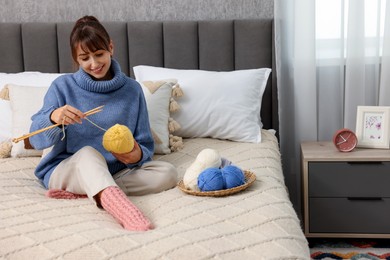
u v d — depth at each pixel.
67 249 1.31
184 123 2.49
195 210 1.59
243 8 2.82
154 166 1.92
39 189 1.92
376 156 2.28
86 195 1.85
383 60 2.61
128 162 1.91
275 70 2.73
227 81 2.54
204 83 2.53
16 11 2.90
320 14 2.67
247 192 1.76
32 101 2.38
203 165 1.84
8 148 2.31
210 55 2.76
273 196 1.71
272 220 1.50
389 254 2.23
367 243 2.37
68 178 1.83
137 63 2.79
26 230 1.42
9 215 1.54
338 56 2.69
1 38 2.81
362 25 2.60
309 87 2.68
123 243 1.35
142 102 2.13
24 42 2.81
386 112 2.40
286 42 2.72
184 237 1.38
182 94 2.49
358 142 2.43
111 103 2.05
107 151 2.00
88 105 2.02
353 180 2.30
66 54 2.80
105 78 2.08
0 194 1.76
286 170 2.81
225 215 1.54
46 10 2.89
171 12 2.85
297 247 1.39
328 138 2.77
